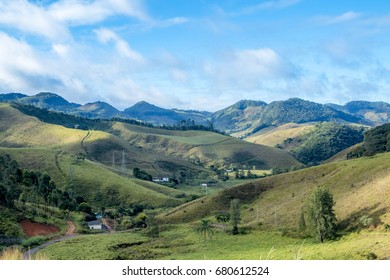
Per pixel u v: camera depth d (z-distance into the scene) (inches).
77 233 4977.9
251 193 6186.0
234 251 3447.3
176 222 5797.2
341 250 2375.7
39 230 4603.8
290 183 6023.6
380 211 3567.9
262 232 4286.4
